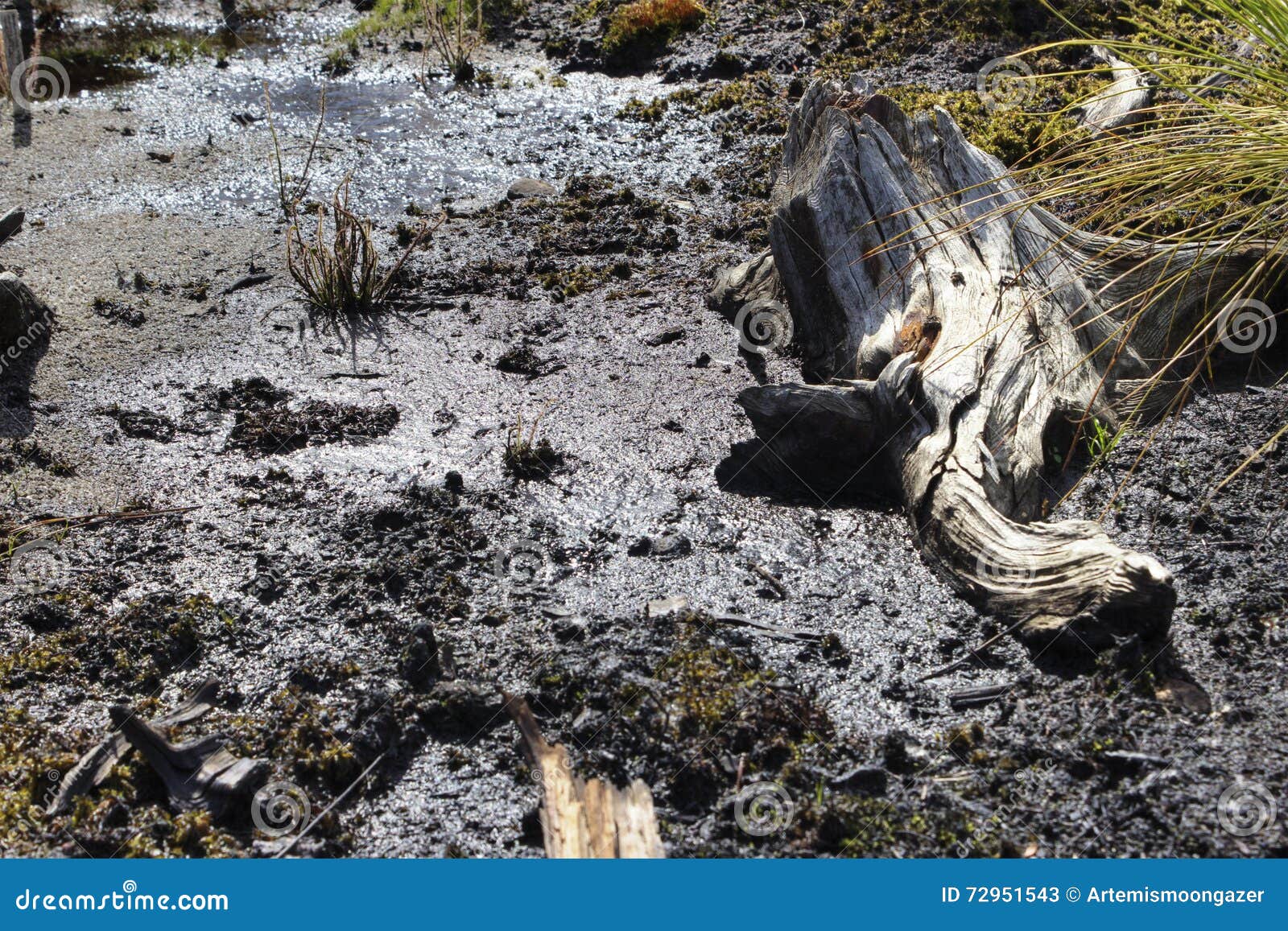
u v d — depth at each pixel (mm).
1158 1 8898
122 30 10516
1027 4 9008
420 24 10414
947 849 3094
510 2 10562
